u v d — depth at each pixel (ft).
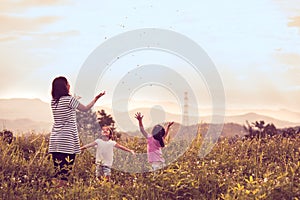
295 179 29.96
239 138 49.67
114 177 39.06
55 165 35.60
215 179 31.63
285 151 45.68
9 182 32.91
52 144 35.68
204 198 29.58
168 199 29.81
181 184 30.78
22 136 46.96
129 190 31.12
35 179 34.96
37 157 40.93
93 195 30.22
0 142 42.57
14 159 38.22
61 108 35.60
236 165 39.11
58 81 36.09
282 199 27.66
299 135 50.90
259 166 38.99
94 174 38.75
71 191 30.35
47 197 30.78
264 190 27.89
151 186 30.55
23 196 30.25
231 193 29.53
